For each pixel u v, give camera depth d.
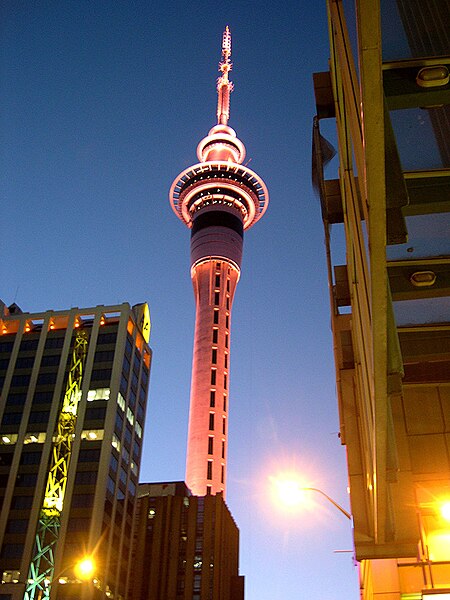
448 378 23.33
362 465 21.59
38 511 110.00
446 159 13.34
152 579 143.12
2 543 107.69
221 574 145.38
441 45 12.41
